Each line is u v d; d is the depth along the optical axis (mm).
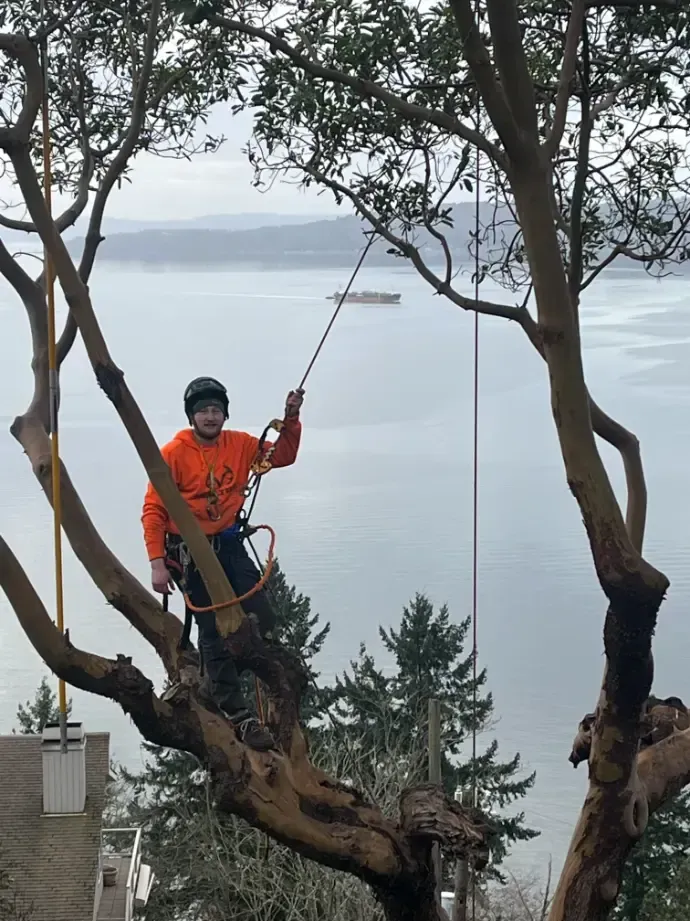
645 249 7738
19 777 14430
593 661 61406
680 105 7520
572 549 90062
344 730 22828
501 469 126562
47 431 6246
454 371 193750
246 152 7922
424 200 7676
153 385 152250
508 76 5504
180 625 5832
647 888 22734
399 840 5711
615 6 6766
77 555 5797
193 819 20484
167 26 7316
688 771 6465
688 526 93750
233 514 5688
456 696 26594
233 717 5617
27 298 6676
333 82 7379
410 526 97312
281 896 16688
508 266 7578
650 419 140875
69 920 12938
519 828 26266
